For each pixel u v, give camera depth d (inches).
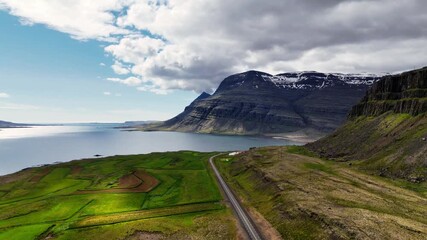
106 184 5959.6
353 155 6978.4
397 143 6072.8
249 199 4680.1
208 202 4623.5
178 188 5565.9
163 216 4101.9
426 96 7091.5
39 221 4025.6
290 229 3280.0
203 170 7155.5
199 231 3526.1
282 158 7426.2
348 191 4323.3
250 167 6599.4
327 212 3344.0
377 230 2817.4
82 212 4345.5
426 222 3115.2
